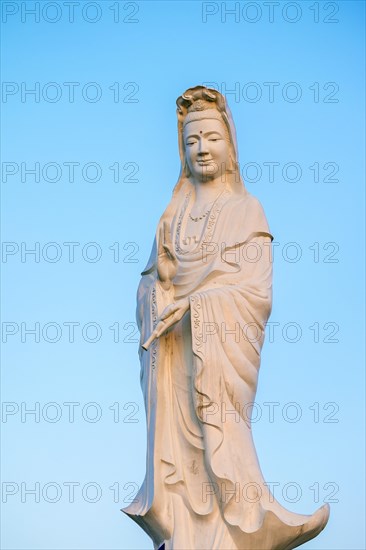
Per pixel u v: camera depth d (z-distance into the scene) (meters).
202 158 29.28
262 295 28.19
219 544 26.66
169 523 27.17
